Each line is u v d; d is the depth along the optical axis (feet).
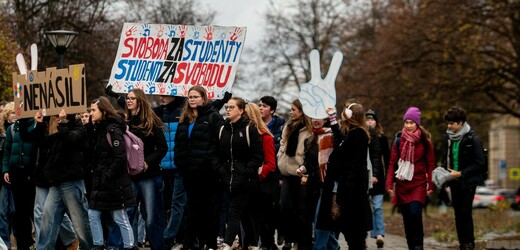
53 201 46.47
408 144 50.21
